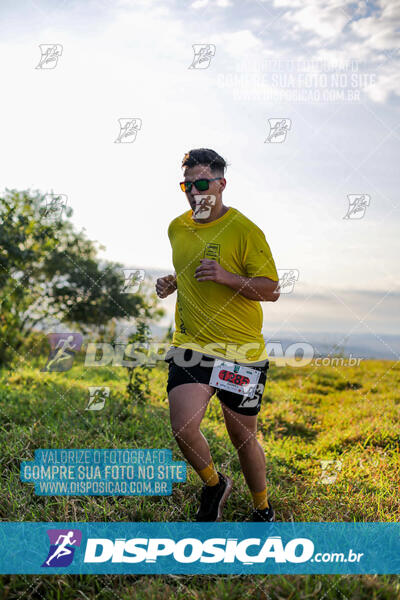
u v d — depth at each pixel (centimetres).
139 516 297
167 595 233
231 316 283
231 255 285
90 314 761
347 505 315
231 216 288
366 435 461
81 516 297
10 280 725
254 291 275
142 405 518
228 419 287
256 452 287
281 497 327
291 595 225
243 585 240
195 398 272
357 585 232
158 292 325
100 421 460
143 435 431
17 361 727
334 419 521
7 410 479
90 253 763
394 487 349
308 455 427
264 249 284
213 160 288
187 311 290
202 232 291
